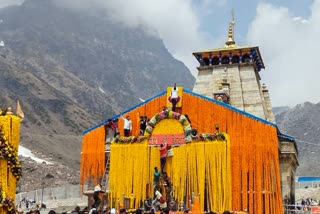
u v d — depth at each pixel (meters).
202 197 40.03
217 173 40.28
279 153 47.75
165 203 36.31
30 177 122.44
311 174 164.88
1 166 21.06
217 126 41.75
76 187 80.38
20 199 79.94
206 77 57.41
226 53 57.19
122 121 46.16
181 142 42.22
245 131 41.47
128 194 42.16
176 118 42.94
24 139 188.50
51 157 178.25
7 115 21.89
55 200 77.25
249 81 55.25
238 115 42.19
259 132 41.06
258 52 56.94
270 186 39.62
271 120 58.19
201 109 43.66
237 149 41.19
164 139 42.75
